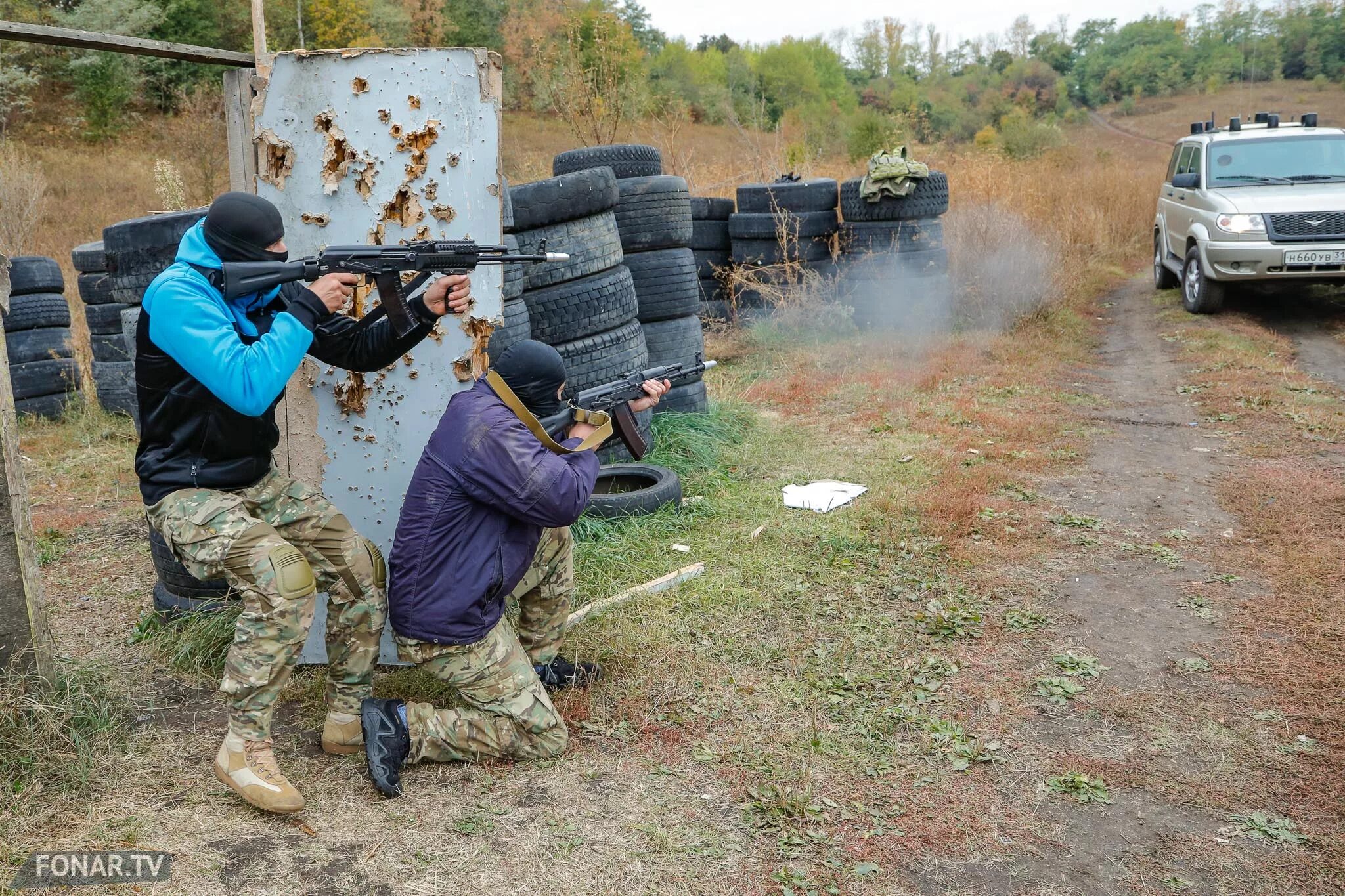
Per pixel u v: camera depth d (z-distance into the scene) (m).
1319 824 2.94
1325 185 10.88
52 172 19.66
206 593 4.10
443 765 3.21
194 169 18.95
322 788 3.09
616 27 18.27
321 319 2.90
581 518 5.21
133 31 24.77
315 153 3.55
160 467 2.87
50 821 2.83
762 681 3.80
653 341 7.31
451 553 3.02
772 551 5.04
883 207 10.27
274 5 28.70
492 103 3.56
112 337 7.67
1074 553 5.04
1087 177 19.09
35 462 6.89
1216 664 3.89
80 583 4.78
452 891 2.62
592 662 3.81
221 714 3.56
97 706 3.34
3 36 2.94
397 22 31.45
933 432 7.12
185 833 2.82
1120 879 2.74
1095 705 3.63
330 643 3.23
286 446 3.71
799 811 2.99
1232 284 12.27
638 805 3.02
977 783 3.18
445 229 3.60
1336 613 4.22
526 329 5.53
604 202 6.13
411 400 3.68
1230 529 5.25
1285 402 7.61
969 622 4.27
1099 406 7.95
